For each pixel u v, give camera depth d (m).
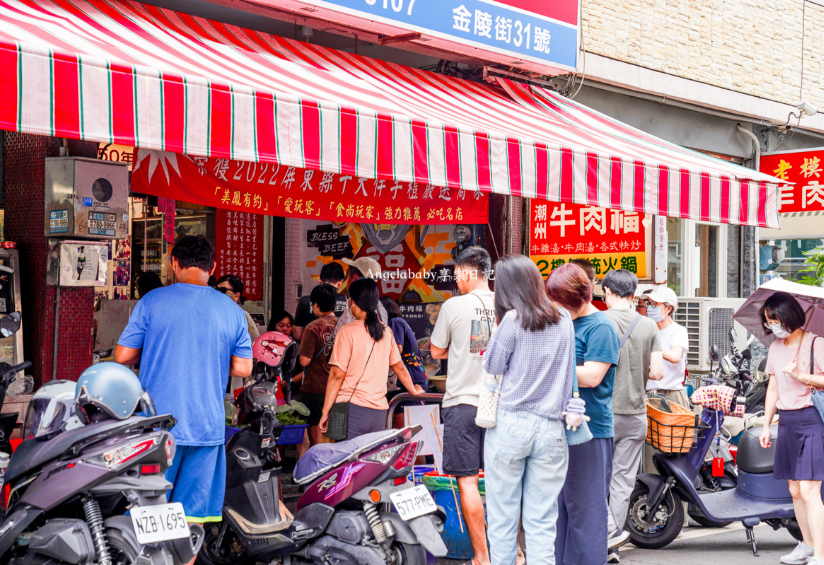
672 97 9.70
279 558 4.52
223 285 6.56
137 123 3.72
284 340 4.89
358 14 6.13
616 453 5.42
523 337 4.05
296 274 8.80
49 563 3.51
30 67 3.40
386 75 6.65
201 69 4.35
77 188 4.85
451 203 7.27
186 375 4.09
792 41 11.22
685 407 6.72
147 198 7.82
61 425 3.71
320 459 4.50
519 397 4.05
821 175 10.28
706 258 11.12
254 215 8.70
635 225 7.59
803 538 5.46
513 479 4.10
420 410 5.70
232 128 4.05
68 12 4.89
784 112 11.04
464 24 6.79
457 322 4.88
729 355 7.82
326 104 4.41
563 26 7.62
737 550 5.86
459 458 4.85
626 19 9.10
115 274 7.60
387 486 4.35
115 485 3.51
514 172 5.33
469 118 5.76
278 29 7.14
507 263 4.16
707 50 10.05
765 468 5.80
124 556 3.52
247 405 4.62
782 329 5.31
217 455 4.22
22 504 3.58
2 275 4.83
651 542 5.84
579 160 5.68
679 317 8.87
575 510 4.41
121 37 4.75
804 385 5.27
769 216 6.90
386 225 8.20
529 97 7.71
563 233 7.99
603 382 4.45
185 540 3.68
